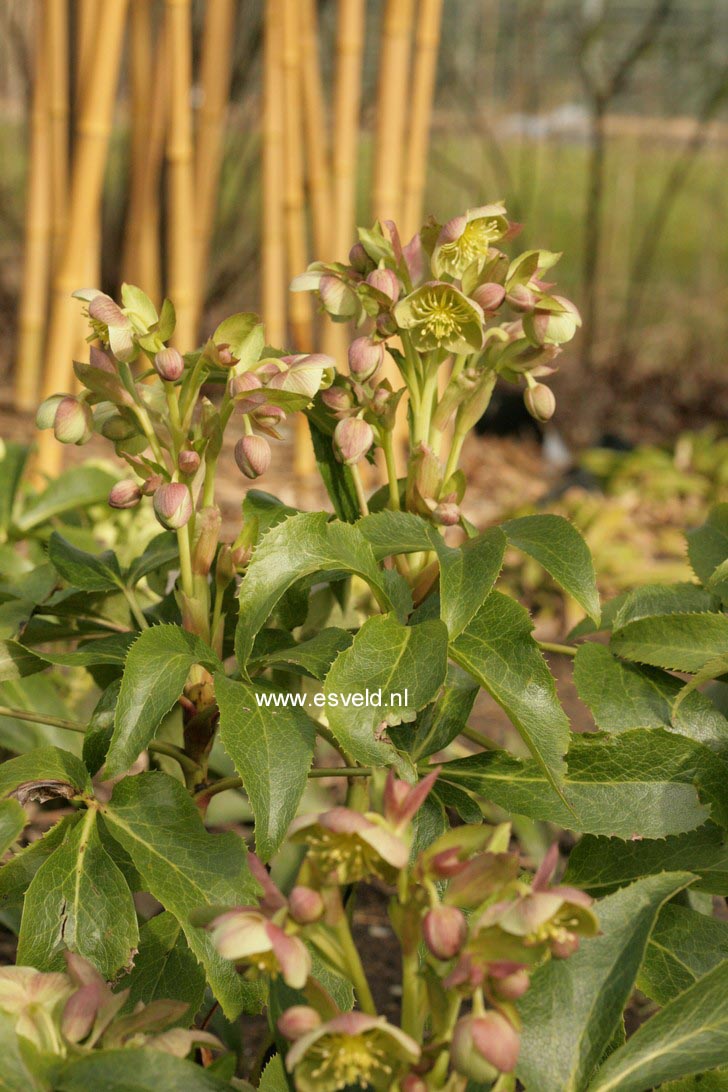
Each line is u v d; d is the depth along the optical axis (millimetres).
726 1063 1103
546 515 1277
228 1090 1091
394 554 1281
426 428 1305
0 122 6789
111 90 3057
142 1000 1239
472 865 1057
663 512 4109
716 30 6441
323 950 1066
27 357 4125
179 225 3498
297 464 3918
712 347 6395
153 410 1293
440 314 1235
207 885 1199
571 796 1250
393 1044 1037
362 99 6027
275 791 1190
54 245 3582
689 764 1253
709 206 7723
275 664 1288
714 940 1246
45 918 1197
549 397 1292
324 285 1275
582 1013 1132
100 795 1680
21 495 2053
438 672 1205
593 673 1300
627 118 7016
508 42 6801
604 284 7023
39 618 1405
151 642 1222
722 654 1274
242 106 5434
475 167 7652
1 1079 1078
